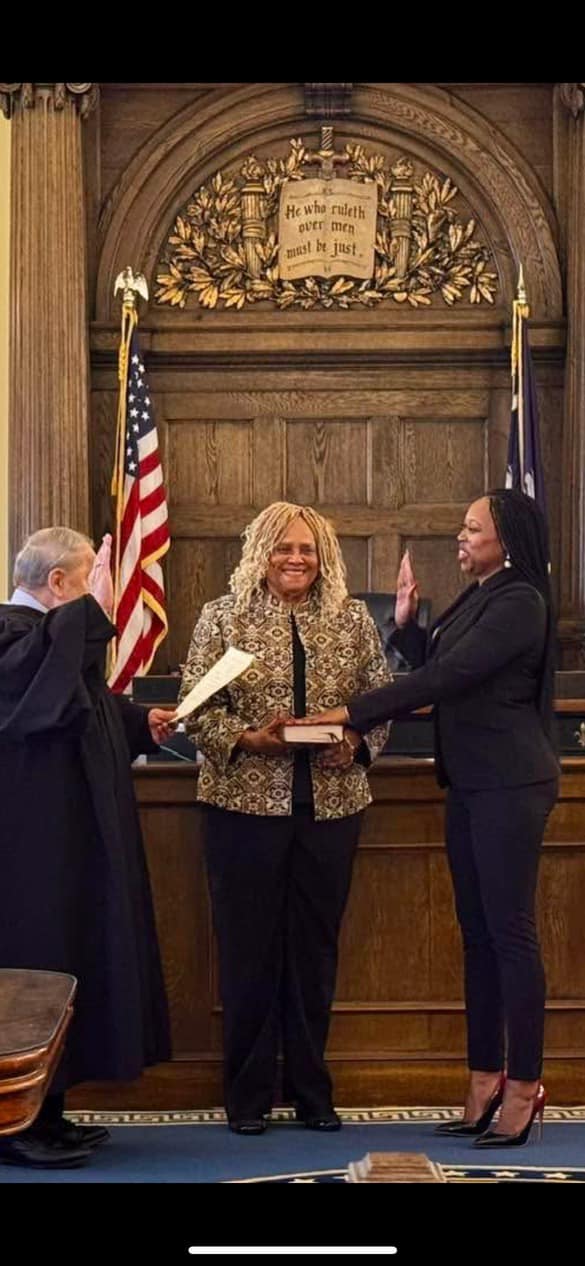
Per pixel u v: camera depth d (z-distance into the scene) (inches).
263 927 185.0
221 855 184.9
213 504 359.6
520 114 358.0
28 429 342.0
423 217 358.9
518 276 356.5
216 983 200.2
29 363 342.3
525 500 184.2
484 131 356.2
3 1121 83.7
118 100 356.2
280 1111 198.4
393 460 360.2
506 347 356.8
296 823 184.2
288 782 183.0
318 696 184.9
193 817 200.8
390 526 359.6
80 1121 193.2
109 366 355.3
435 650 188.1
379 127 358.3
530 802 178.7
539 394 358.0
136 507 335.3
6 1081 83.1
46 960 173.3
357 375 360.5
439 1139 181.8
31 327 342.0
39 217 342.3
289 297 358.0
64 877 174.9
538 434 341.7
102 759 178.1
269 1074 187.3
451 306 358.6
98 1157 173.3
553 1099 199.3
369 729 179.6
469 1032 185.8
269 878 183.9
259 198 357.7
